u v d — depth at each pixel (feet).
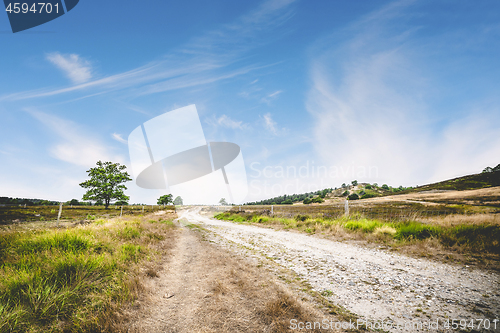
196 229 42.47
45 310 8.79
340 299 10.84
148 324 8.81
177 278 14.49
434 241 20.06
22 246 16.94
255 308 9.68
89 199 136.36
